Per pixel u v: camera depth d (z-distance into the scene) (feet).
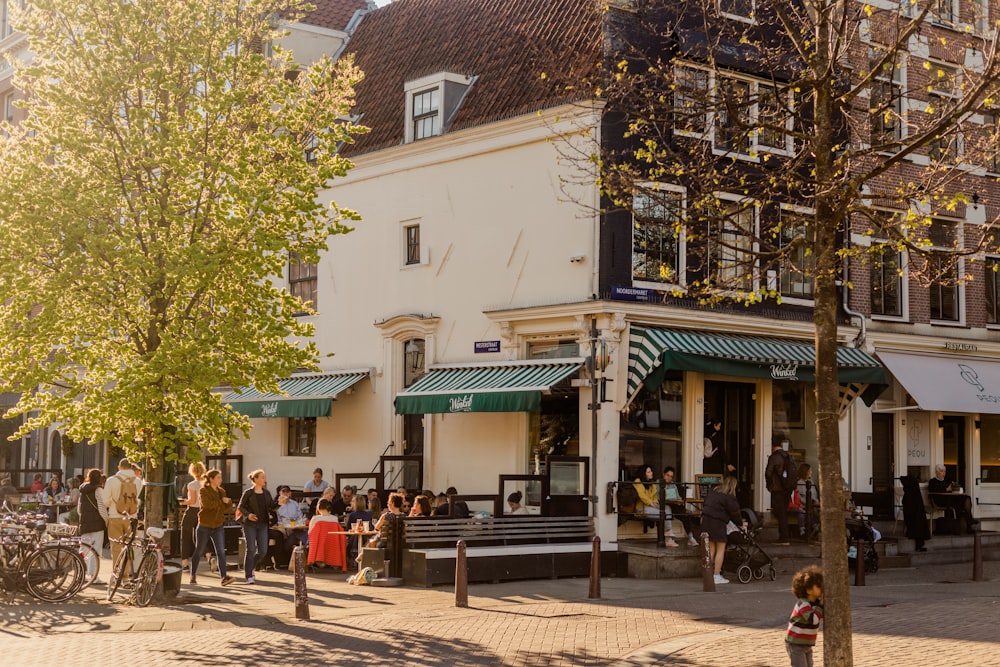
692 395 72.59
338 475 74.54
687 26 69.77
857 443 80.64
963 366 84.69
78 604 51.93
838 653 30.32
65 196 49.47
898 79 76.69
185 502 69.15
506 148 74.38
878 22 49.14
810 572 30.89
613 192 43.24
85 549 58.65
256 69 54.70
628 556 66.23
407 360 81.87
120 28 52.60
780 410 78.33
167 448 53.42
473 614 49.32
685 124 44.16
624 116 67.77
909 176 80.28
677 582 62.49
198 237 53.16
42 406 55.21
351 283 86.17
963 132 38.99
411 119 81.61
